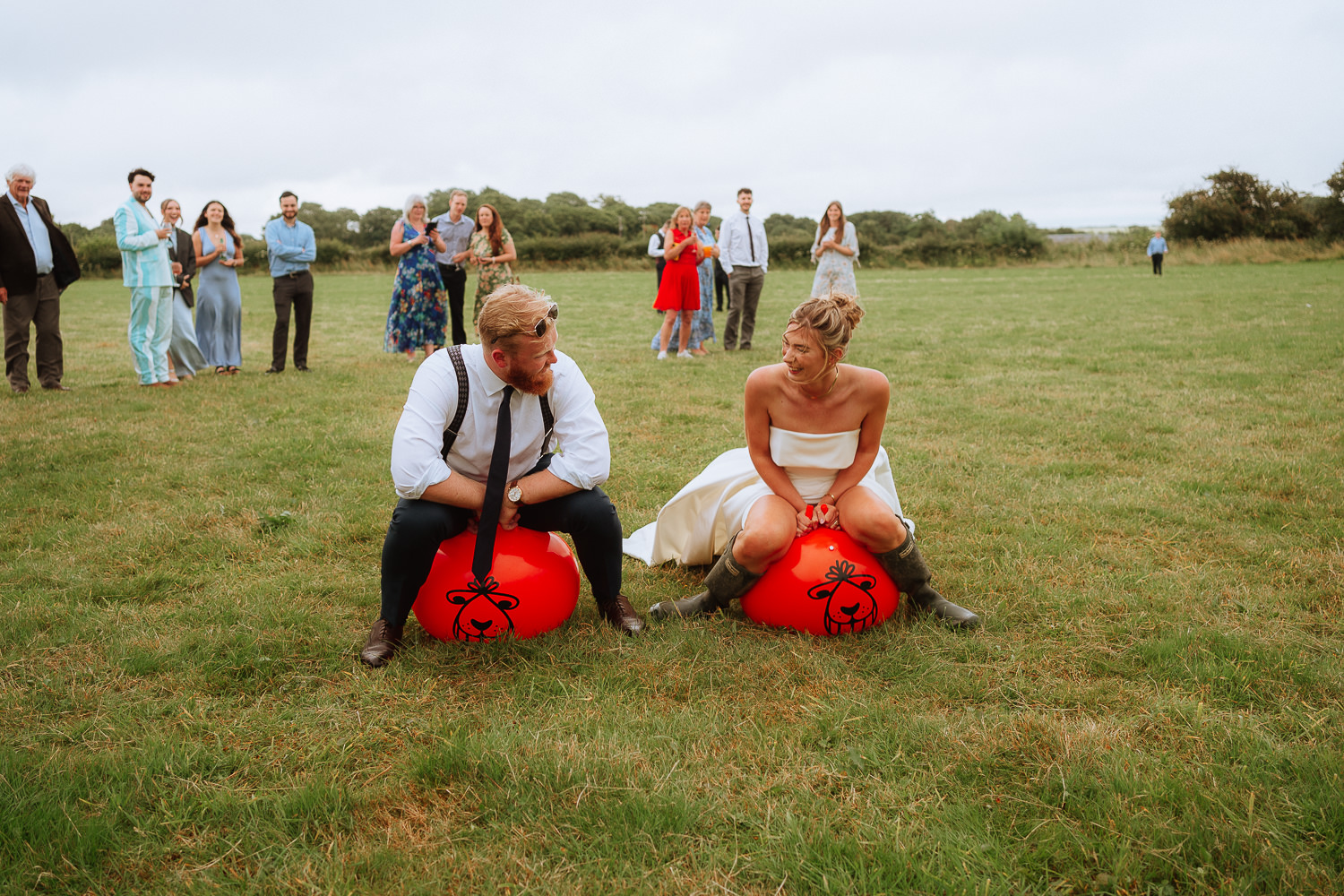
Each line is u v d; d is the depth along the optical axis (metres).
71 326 13.57
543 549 2.70
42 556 3.44
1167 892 1.62
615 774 1.98
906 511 3.98
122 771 2.01
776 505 2.79
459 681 2.46
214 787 1.97
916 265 37.91
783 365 2.71
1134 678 2.46
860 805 1.90
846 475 2.86
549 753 2.06
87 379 7.98
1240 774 1.96
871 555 2.80
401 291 8.68
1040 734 2.14
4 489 4.29
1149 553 3.42
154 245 7.17
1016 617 2.87
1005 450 5.08
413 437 2.46
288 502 4.13
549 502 2.68
